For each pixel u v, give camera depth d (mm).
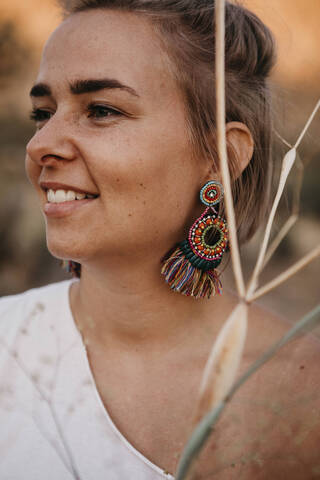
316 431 1203
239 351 693
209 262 1281
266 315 1420
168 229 1249
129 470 1247
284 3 4113
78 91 1177
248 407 1221
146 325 1319
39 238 4457
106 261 1229
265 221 1712
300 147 1637
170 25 1240
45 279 4383
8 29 4922
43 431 1314
